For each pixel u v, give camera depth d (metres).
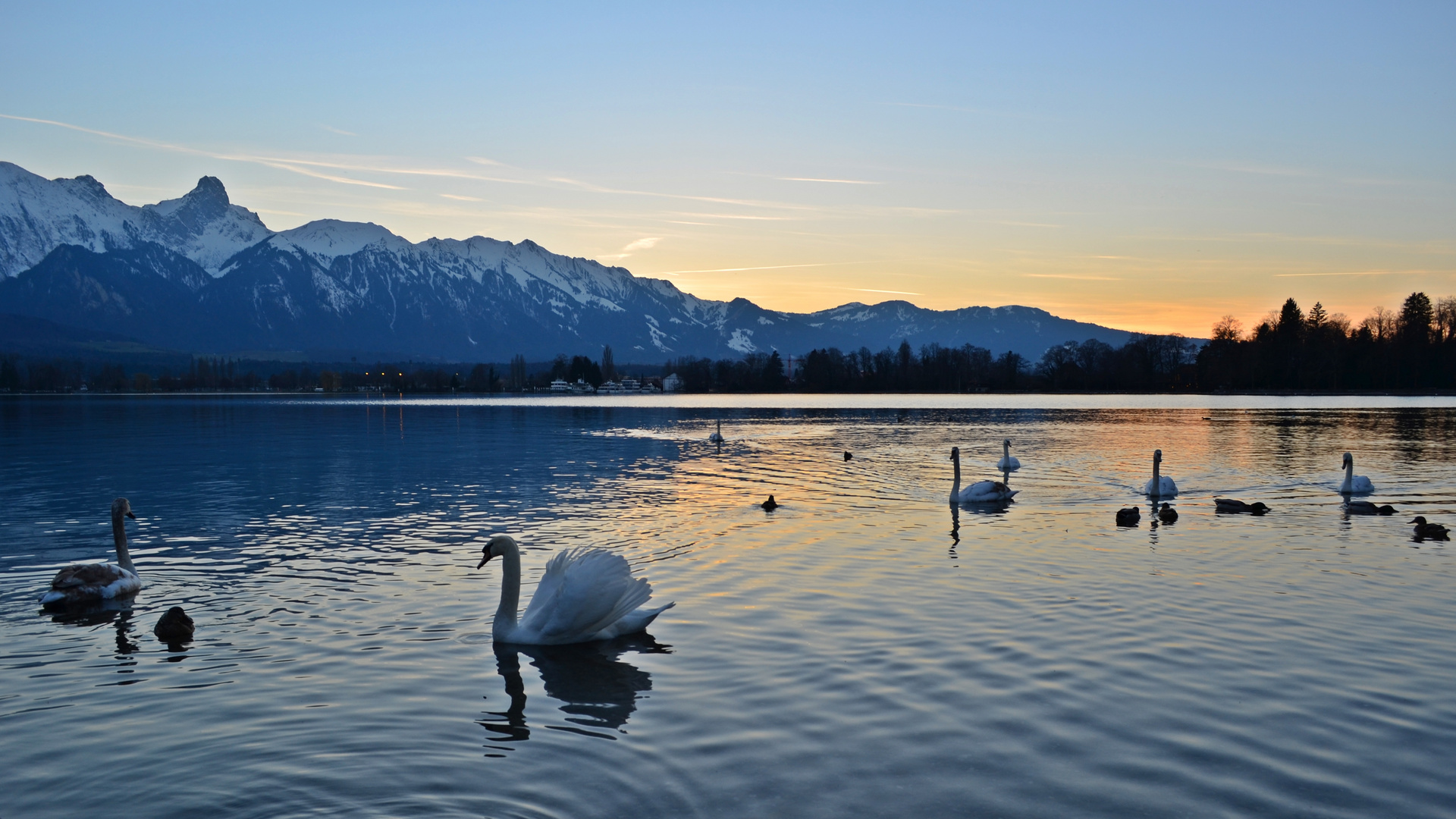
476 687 11.90
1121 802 8.65
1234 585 17.23
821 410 130.75
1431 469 38.81
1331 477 36.12
